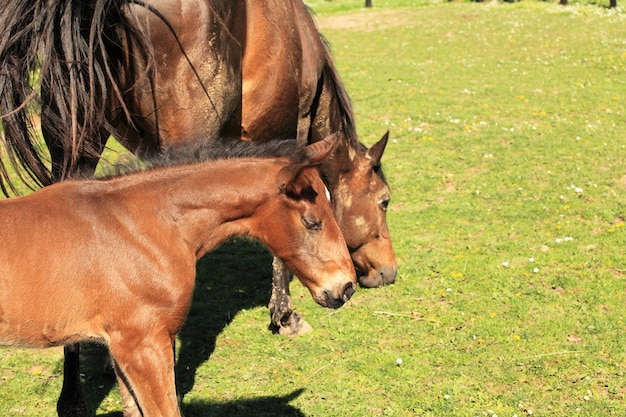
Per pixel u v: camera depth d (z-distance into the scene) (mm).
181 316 4480
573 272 8000
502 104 14406
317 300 4848
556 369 6242
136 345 4328
